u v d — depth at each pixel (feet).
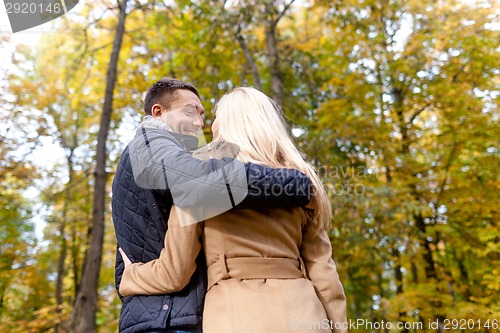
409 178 27.25
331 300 4.29
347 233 24.40
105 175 23.27
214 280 3.96
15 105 30.78
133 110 30.71
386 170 28.73
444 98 27.86
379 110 30.55
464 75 29.94
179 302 3.99
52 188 32.73
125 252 4.36
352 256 28.66
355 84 30.63
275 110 4.62
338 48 32.65
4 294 37.83
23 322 28.66
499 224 26.16
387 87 30.60
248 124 4.34
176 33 28.76
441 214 28.04
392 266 28.45
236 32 26.71
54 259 42.80
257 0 26.35
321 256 4.45
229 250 3.96
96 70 31.68
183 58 28.84
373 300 33.88
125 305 4.17
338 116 28.89
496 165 26.32
